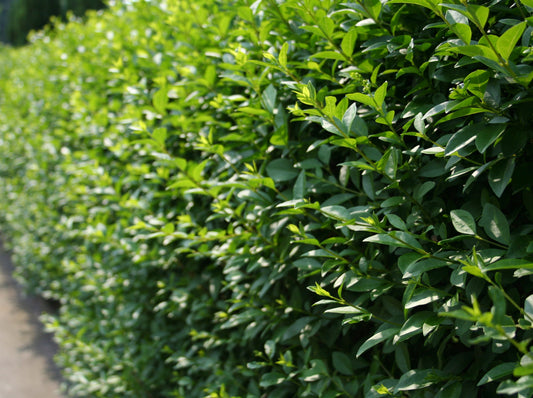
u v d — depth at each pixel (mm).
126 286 3174
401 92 1578
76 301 3943
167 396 2930
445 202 1460
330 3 1647
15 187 6059
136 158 3064
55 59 4867
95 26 4309
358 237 1530
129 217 2863
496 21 1301
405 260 1218
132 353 3137
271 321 1929
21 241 6008
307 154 1847
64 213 4547
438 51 1289
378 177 1586
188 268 2654
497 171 1146
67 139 4051
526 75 1035
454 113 1147
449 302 1211
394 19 1436
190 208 2562
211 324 2564
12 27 24344
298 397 1860
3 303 6254
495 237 1165
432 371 1270
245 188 1854
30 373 4574
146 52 2885
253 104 1905
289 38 1879
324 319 1780
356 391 1641
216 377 2350
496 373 1033
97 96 3539
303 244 1812
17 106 6262
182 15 2605
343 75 1536
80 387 3445
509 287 1258
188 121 2236
